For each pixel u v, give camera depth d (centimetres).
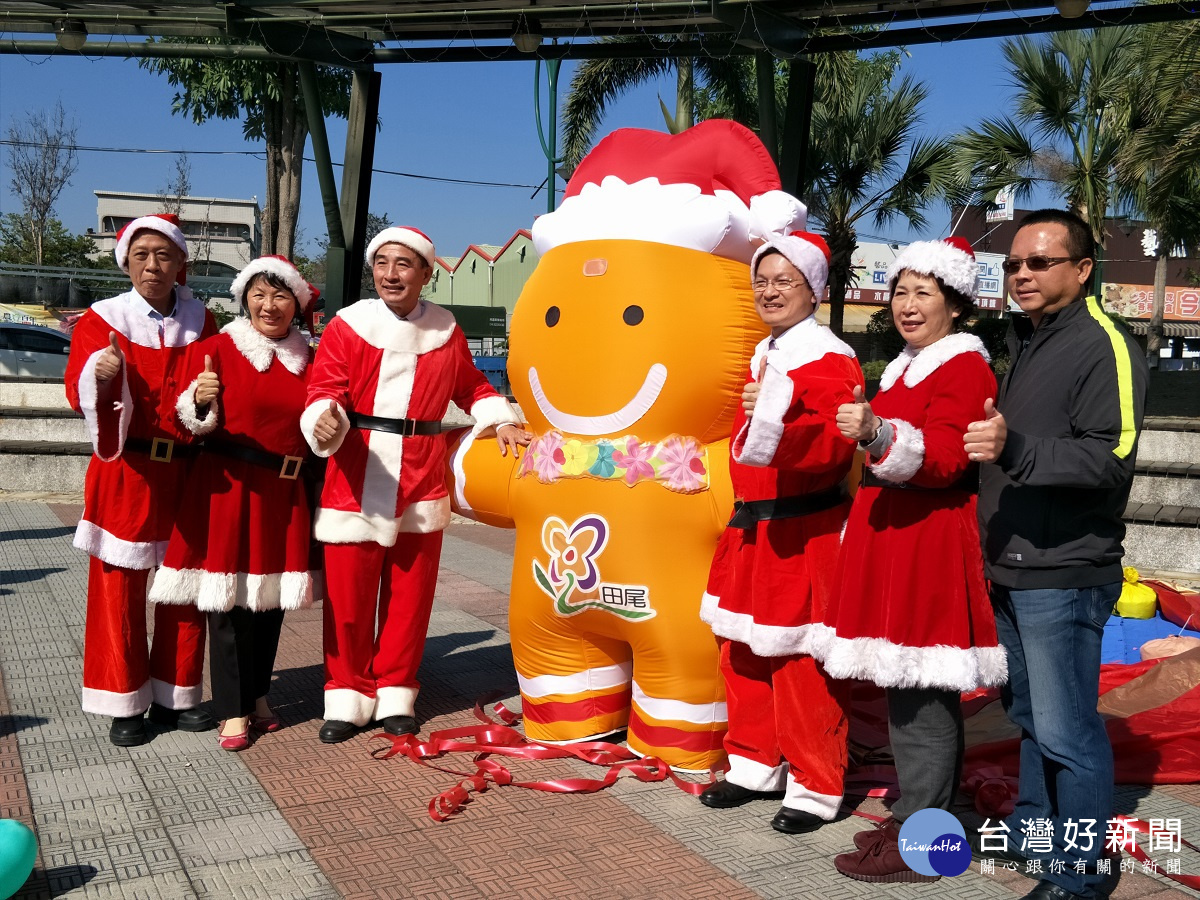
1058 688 326
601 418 433
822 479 388
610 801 410
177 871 346
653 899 333
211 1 745
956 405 328
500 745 464
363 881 341
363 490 474
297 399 469
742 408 379
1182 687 492
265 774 431
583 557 434
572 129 1880
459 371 498
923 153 2030
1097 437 315
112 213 5716
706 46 757
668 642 427
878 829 363
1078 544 324
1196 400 1650
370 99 834
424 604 495
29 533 928
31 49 843
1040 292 329
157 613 483
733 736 412
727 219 437
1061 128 1844
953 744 352
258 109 2078
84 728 480
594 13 693
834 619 357
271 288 470
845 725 396
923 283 351
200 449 468
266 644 487
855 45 686
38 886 334
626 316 427
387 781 425
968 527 338
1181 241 1549
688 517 425
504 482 472
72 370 450
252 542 461
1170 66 1152
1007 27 655
